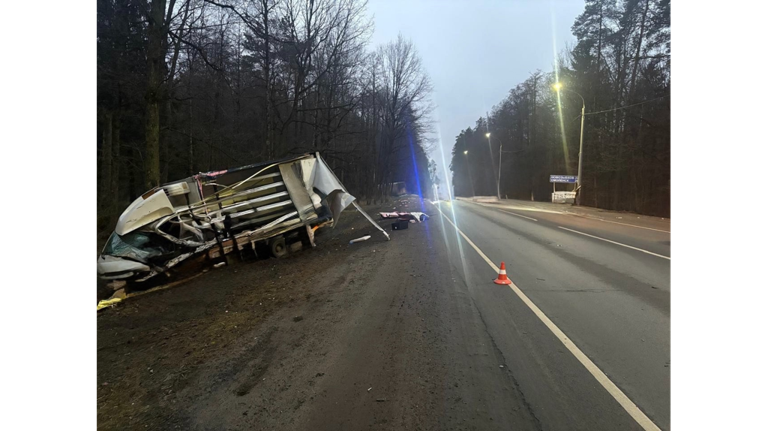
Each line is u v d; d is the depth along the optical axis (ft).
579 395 10.50
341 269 28.27
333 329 16.10
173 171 75.61
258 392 11.28
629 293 20.06
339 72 83.35
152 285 26.94
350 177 132.26
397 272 26.37
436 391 10.89
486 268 26.81
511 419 9.52
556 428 9.13
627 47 100.17
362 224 59.62
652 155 83.76
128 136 72.54
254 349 14.47
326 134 90.53
